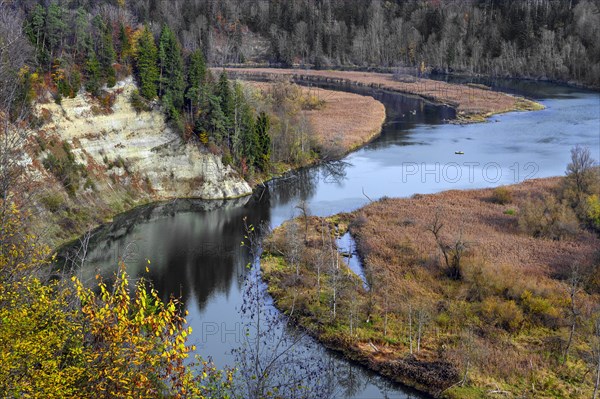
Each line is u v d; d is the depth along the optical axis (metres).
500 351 39.25
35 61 65.00
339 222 66.44
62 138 67.06
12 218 21.88
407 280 50.12
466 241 55.78
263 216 69.56
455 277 49.94
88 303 20.28
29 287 19.61
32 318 18.25
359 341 41.38
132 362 17.59
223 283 51.00
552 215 61.62
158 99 77.81
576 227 60.12
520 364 37.88
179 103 78.38
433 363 38.28
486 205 70.19
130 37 78.75
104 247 58.47
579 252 54.97
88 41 73.50
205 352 37.75
